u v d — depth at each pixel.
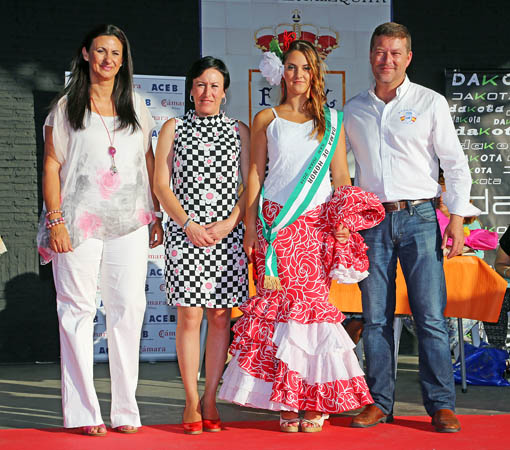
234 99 5.97
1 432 3.19
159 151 3.29
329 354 3.14
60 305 3.18
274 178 3.24
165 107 5.85
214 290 3.21
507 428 3.20
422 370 3.29
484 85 6.17
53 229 3.12
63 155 3.19
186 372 3.20
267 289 3.22
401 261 3.31
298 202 3.20
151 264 5.71
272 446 2.90
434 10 6.21
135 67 5.92
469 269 3.96
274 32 6.01
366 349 3.32
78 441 3.00
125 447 2.89
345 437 3.05
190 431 3.13
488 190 6.16
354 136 3.38
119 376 3.18
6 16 5.77
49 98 5.82
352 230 3.16
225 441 3.00
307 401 3.15
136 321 3.21
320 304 3.19
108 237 3.17
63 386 3.15
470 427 3.22
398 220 3.26
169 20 5.96
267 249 3.20
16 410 3.76
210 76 3.25
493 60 6.27
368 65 6.08
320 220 3.24
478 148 6.16
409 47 3.30
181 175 3.25
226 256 3.24
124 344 3.19
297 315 3.15
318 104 3.26
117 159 3.19
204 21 5.96
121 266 3.18
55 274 3.20
